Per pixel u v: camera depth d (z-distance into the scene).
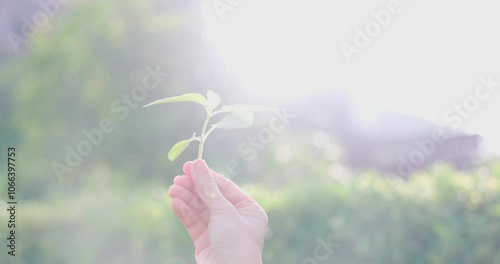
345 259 2.80
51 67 5.92
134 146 5.59
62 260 3.01
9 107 7.50
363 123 7.77
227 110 1.00
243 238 0.99
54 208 3.08
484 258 2.66
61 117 5.85
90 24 5.78
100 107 5.66
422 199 2.78
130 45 5.60
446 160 6.84
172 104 5.53
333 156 5.86
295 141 5.81
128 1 5.70
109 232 2.93
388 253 2.75
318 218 2.84
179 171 5.55
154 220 2.89
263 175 5.40
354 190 2.83
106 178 5.64
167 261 2.84
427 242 2.75
